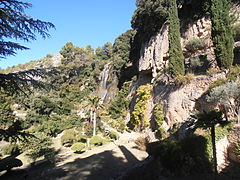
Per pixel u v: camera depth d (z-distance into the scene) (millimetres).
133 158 10578
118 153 11953
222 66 11156
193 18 17328
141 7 21188
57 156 16484
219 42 11453
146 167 7742
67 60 59062
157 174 7102
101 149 15438
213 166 7098
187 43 16016
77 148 16672
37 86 5250
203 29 16078
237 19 14453
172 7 16688
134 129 21297
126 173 7633
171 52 15367
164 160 7516
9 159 12766
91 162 10312
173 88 14547
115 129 23891
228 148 7656
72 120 30328
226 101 8352
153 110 17562
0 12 4195
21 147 19672
